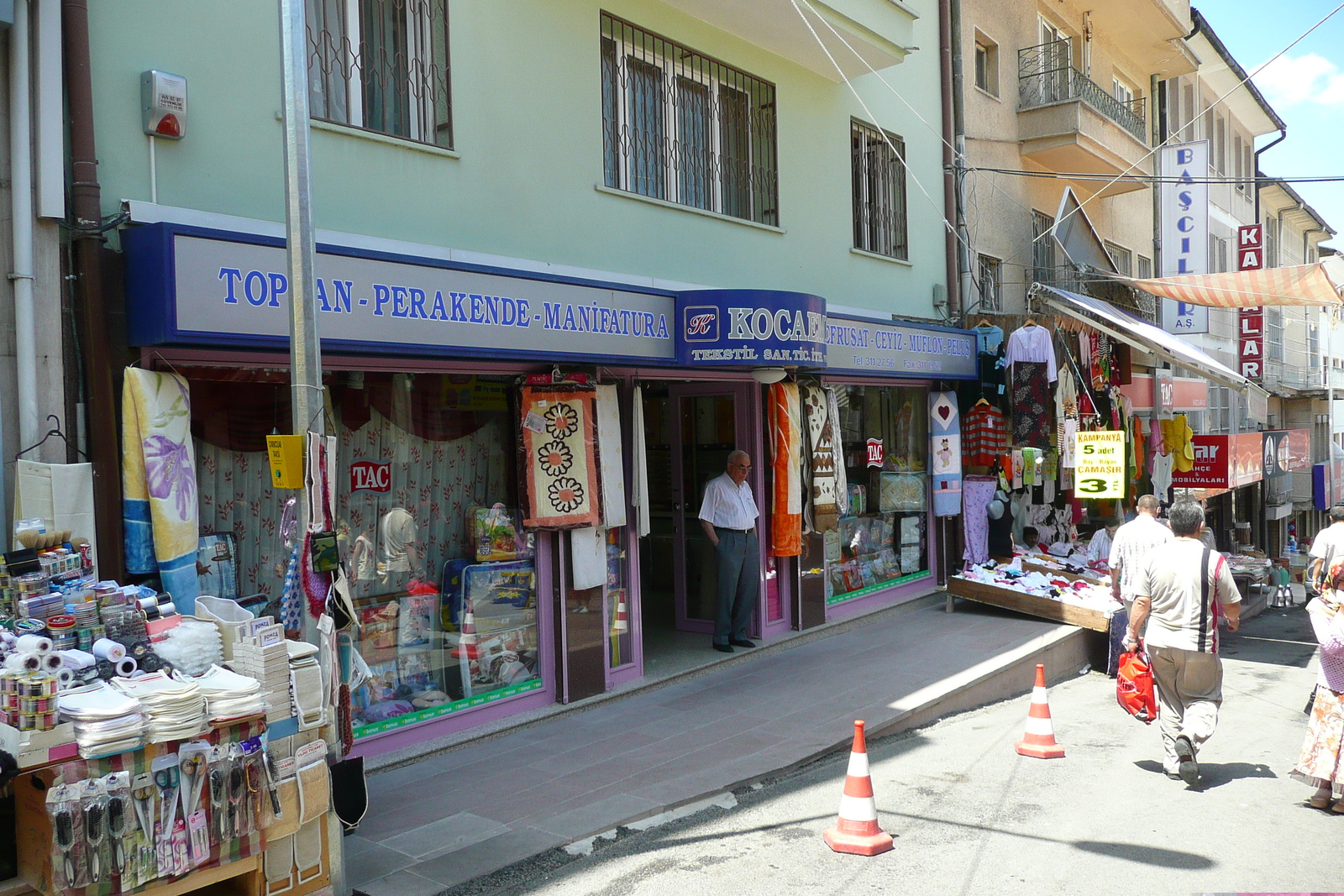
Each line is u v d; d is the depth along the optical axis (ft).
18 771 10.37
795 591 32.14
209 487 17.76
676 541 32.42
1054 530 45.19
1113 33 59.47
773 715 23.75
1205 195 57.52
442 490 22.06
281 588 18.92
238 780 12.07
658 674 26.86
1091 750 22.49
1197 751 19.75
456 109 21.65
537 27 23.61
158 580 16.19
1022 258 48.49
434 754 20.75
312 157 18.97
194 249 15.65
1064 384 40.45
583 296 22.79
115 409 15.93
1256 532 86.48
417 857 15.64
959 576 37.37
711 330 25.32
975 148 44.37
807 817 17.74
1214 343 75.97
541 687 23.68
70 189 15.71
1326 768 18.06
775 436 30.50
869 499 36.81
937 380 38.65
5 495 15.08
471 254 21.70
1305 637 45.44
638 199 26.45
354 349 18.02
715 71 29.94
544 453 23.20
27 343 15.12
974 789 19.45
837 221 34.88
